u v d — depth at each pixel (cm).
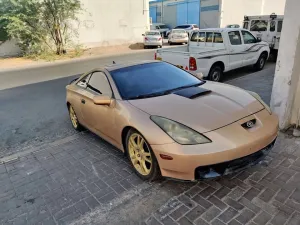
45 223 253
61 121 558
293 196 261
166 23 3697
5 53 1733
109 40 2075
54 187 310
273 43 1084
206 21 3108
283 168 309
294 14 347
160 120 274
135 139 307
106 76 376
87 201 280
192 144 249
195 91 338
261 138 267
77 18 1778
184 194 276
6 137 492
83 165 356
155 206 262
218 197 268
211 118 271
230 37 796
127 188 296
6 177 343
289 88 375
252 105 308
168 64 423
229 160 250
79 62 1454
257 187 278
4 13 1606
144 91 346
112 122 336
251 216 239
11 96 805
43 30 1638
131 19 2159
